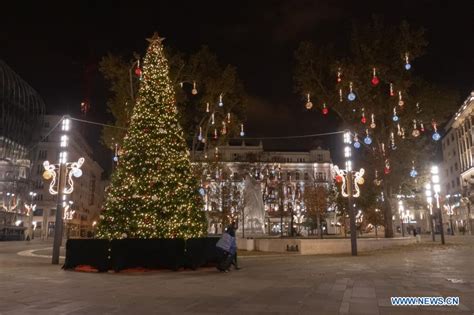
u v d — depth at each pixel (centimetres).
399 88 2945
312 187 7019
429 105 3081
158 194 1725
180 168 1828
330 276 1294
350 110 3145
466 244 3456
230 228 1517
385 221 3381
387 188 3362
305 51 3166
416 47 2912
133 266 1462
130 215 1702
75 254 1536
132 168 1766
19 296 930
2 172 7094
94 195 11756
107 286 1098
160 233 1688
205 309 777
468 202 7650
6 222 6819
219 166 3766
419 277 1248
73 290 1025
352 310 763
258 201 4341
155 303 841
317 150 10250
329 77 3166
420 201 3841
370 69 2967
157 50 1948
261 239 2852
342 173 2372
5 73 7344
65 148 1856
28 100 7988
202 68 2983
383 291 982
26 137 7862
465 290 990
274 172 5884
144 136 1795
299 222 6166
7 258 2167
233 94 3166
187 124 3148
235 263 1545
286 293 964
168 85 1922
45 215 8112
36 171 8331
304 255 2359
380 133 3288
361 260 1938
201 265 1574
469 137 8062
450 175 9531
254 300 873
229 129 3177
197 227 1816
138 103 1878
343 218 4869
